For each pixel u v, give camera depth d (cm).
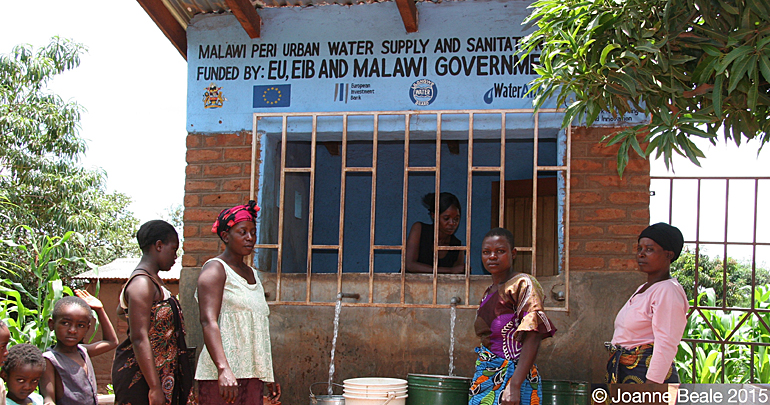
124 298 314
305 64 488
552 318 443
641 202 444
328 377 460
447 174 665
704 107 323
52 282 468
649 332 340
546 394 396
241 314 323
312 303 465
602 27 313
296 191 534
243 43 495
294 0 486
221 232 337
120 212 1825
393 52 479
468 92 469
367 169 468
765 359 543
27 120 1228
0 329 305
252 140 480
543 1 333
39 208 1266
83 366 354
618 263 441
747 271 1179
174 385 312
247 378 320
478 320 338
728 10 282
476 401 328
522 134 477
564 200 451
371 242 466
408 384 397
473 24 473
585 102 327
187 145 491
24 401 323
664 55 314
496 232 336
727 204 488
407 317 457
